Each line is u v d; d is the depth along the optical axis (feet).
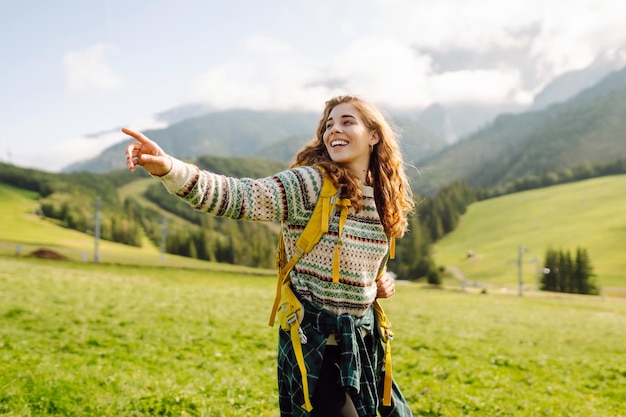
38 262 234.58
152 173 9.59
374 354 12.03
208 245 558.15
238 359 40.81
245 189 10.39
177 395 24.79
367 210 11.75
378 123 12.16
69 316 56.85
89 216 602.03
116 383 26.40
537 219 653.71
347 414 10.52
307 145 12.65
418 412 26.96
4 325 47.80
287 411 11.62
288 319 11.09
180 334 50.93
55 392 22.91
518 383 38.93
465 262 557.33
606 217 606.96
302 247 11.08
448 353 52.65
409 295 206.80
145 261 296.10
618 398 36.37
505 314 124.36
